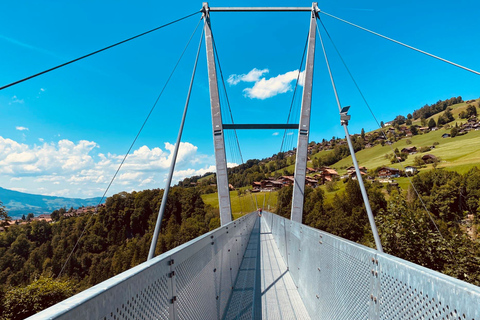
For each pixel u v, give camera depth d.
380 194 62.38
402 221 9.59
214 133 11.22
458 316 1.00
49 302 18.00
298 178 10.91
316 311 3.15
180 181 150.25
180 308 1.95
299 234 4.48
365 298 1.84
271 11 11.76
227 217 10.70
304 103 11.30
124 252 64.38
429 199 59.25
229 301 4.10
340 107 6.21
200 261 2.58
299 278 4.39
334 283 2.53
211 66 11.62
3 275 54.41
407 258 9.44
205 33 11.78
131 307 1.27
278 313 3.60
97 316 1.00
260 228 17.22
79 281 61.50
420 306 1.25
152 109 8.70
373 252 1.73
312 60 11.48
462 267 8.70
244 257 7.54
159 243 63.31
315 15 11.55
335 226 55.72
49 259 60.78
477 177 56.69
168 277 1.76
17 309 17.31
